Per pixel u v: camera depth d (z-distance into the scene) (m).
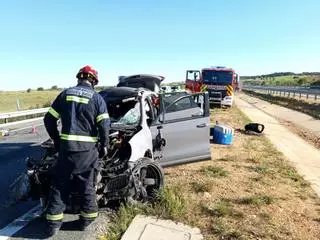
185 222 5.14
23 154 9.84
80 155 4.62
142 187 5.64
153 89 12.20
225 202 6.07
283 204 6.23
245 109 29.73
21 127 16.88
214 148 10.88
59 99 4.72
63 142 4.60
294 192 7.02
